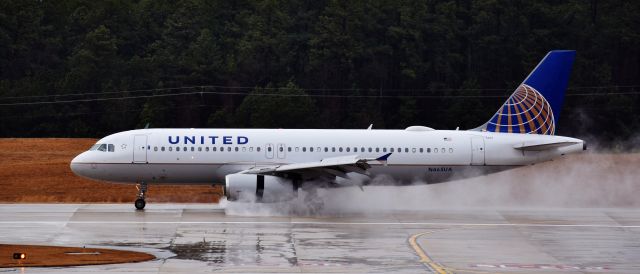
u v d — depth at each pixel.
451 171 164.12
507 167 165.50
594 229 134.88
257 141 159.75
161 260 100.75
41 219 139.00
